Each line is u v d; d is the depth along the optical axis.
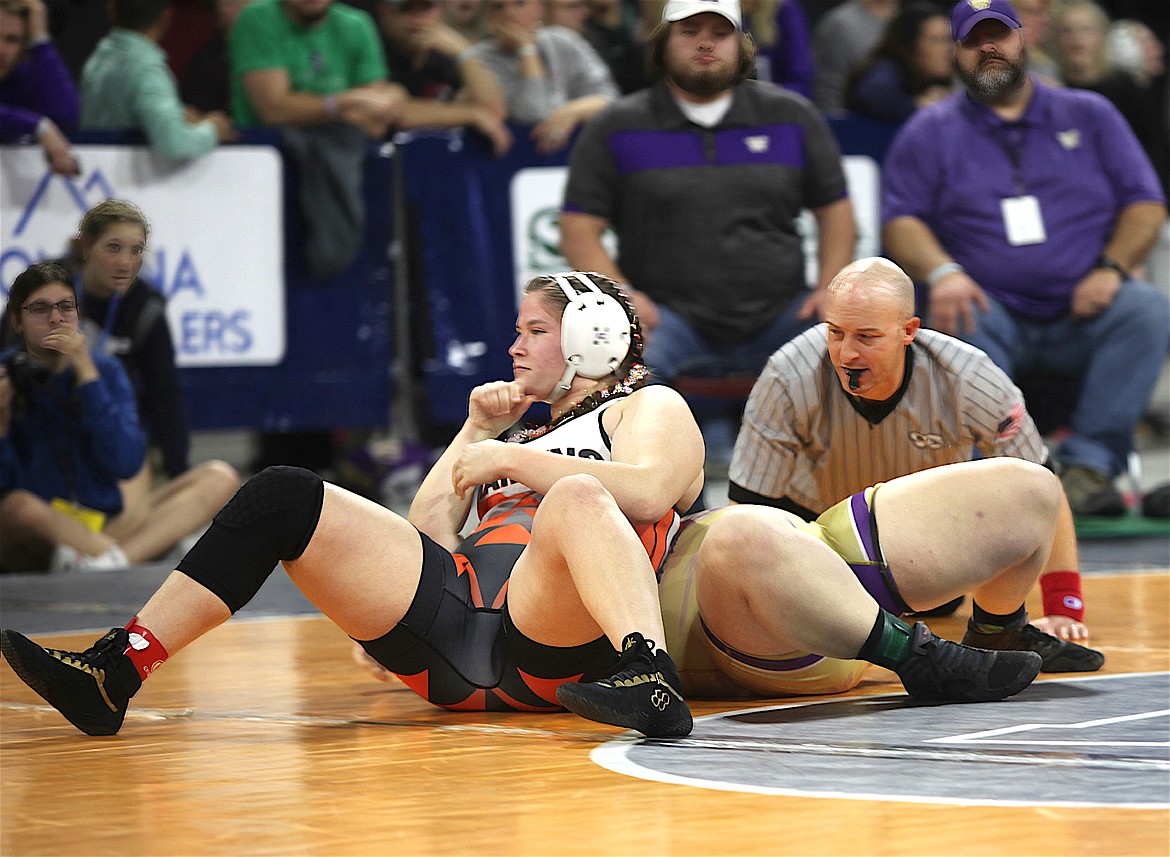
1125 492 23.69
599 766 7.16
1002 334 20.14
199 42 25.41
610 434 9.20
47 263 12.84
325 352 23.14
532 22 24.36
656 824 5.91
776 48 24.92
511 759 7.42
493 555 9.05
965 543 9.09
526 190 23.86
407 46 25.09
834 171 20.45
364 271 23.34
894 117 24.39
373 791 6.71
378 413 23.55
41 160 21.11
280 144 22.50
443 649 8.83
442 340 23.62
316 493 8.47
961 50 15.03
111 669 8.22
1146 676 9.73
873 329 9.80
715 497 21.84
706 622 9.02
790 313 20.55
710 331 20.22
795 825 5.80
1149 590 14.72
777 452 10.73
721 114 20.02
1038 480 9.27
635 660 7.79
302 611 14.80
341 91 23.36
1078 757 7.02
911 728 7.97
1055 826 5.68
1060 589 10.80
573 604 8.34
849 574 8.60
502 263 23.80
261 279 22.64
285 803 6.50
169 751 7.87
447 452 9.73
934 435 10.42
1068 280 20.45
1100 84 27.20
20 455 18.45
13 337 18.16
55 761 7.64
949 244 20.59
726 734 7.95
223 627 13.62
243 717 9.02
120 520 19.36
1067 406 21.33
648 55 20.12
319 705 9.48
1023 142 20.31
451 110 23.55
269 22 22.89
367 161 23.20
